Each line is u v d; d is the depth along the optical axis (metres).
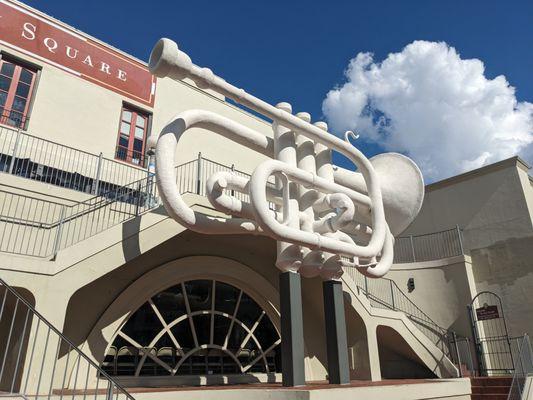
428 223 17.77
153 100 14.03
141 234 8.12
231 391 7.20
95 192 10.12
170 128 7.53
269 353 11.50
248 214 7.98
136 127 13.51
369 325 11.55
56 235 8.11
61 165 11.14
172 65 7.21
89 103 12.45
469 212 16.72
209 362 10.24
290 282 8.30
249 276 11.38
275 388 7.31
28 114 11.28
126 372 8.86
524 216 15.28
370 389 7.82
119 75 13.41
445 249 16.88
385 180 11.16
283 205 8.06
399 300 15.64
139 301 9.23
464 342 14.29
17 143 9.54
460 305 14.97
